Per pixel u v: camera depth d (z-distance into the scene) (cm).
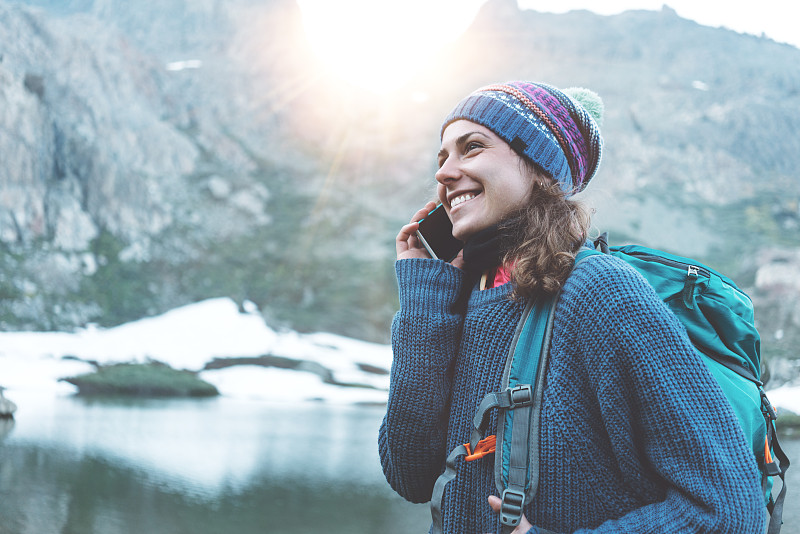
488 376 114
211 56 10488
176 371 4238
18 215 5978
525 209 120
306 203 7644
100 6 11506
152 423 2414
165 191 7406
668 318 102
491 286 126
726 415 96
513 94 125
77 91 7531
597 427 104
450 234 144
